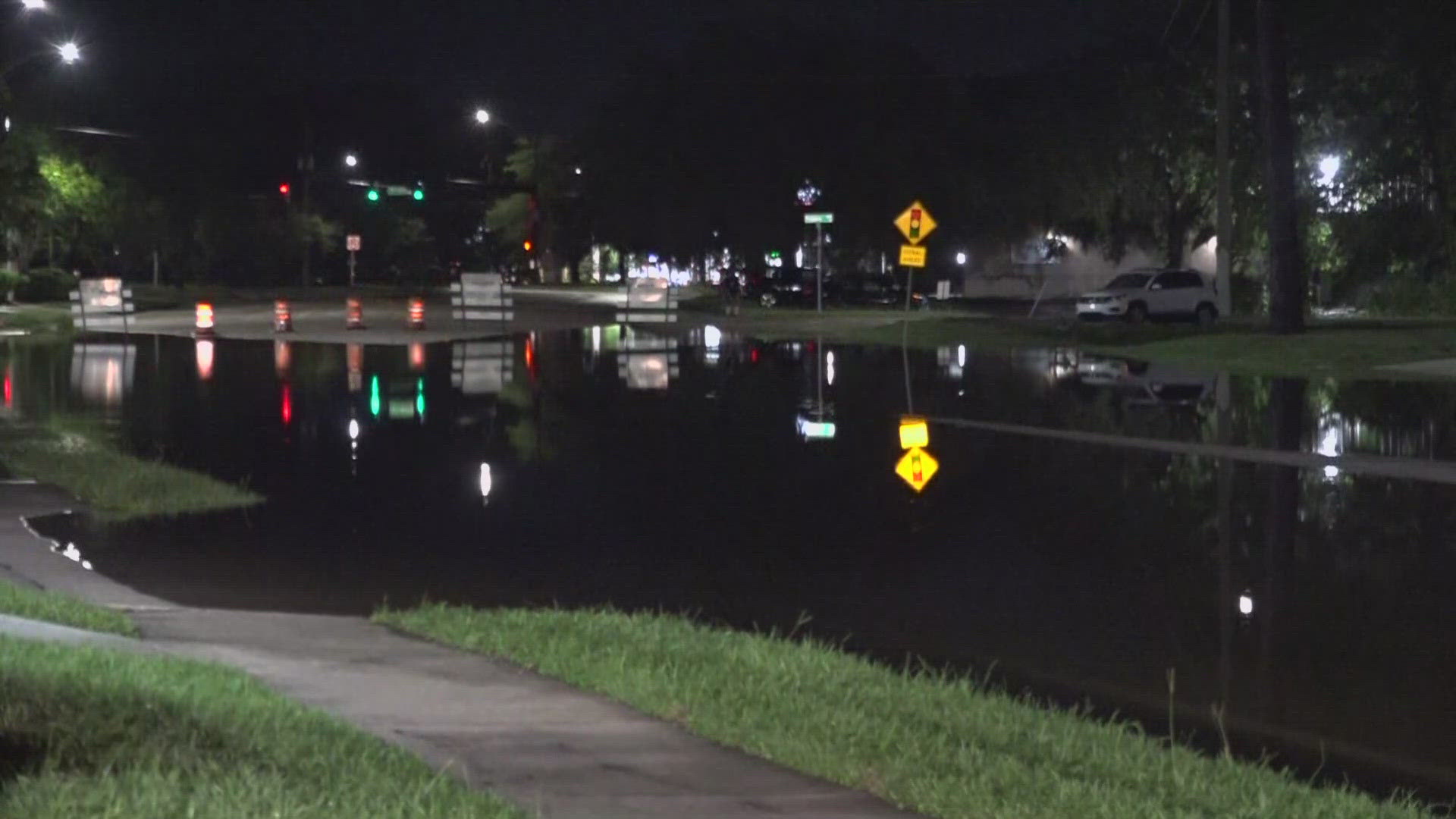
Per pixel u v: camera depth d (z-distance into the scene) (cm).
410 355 7262
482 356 7238
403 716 1608
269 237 16962
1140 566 2538
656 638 1969
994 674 1909
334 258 18962
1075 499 3194
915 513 3030
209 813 1098
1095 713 1750
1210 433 4259
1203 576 2461
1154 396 5306
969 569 2525
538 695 1723
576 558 2602
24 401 5009
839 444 4062
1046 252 14762
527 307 12762
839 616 2211
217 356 7112
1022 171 12800
